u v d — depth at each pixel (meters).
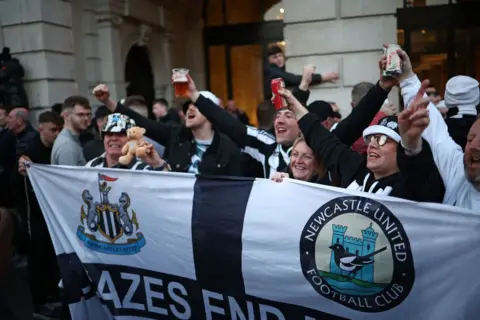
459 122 2.98
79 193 2.71
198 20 11.07
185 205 2.42
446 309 1.89
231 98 11.04
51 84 7.39
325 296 2.11
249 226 2.26
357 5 6.01
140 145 2.91
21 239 1.73
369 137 2.21
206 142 3.40
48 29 7.34
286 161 3.06
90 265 2.69
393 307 1.98
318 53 6.22
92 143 4.42
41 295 4.18
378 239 1.99
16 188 4.29
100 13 8.15
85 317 2.77
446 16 7.66
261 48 10.72
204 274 2.38
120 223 2.59
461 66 7.69
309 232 2.13
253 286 2.26
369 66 6.05
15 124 5.48
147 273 2.54
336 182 2.42
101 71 8.30
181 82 3.12
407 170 2.06
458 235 1.86
